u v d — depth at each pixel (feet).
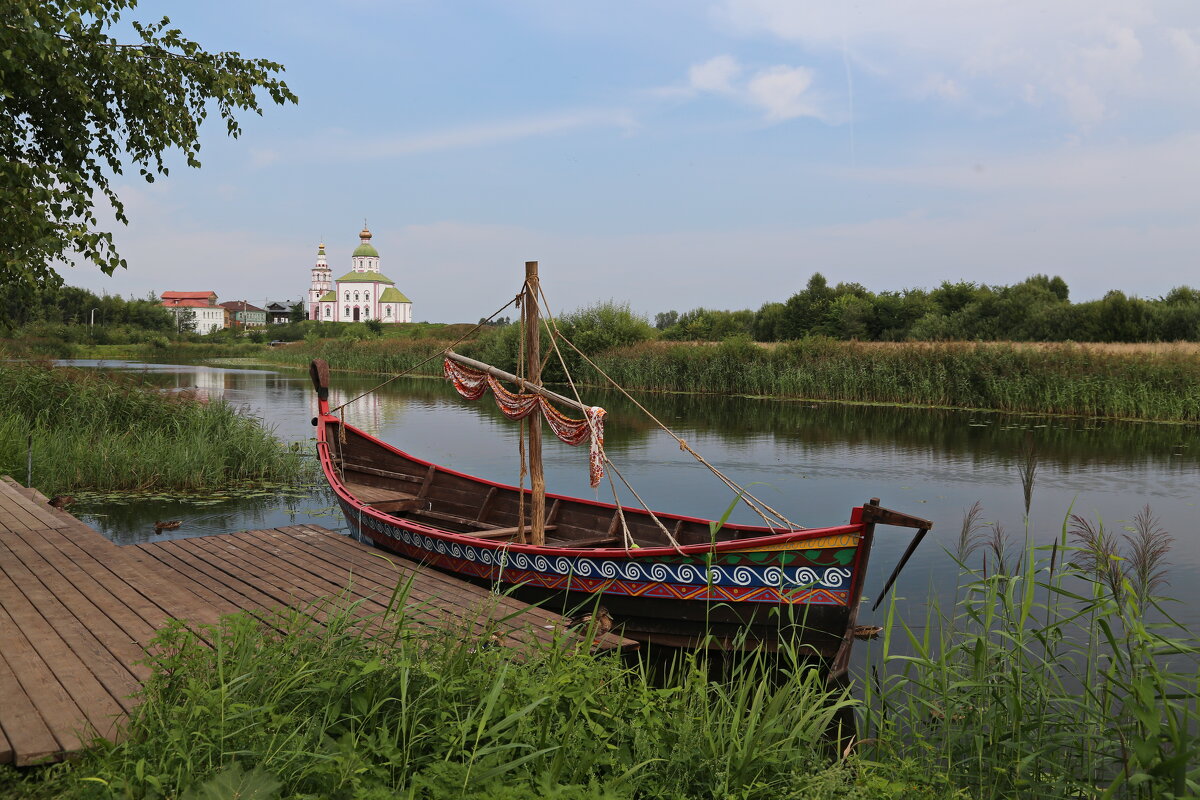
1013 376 84.53
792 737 12.77
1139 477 46.26
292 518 37.27
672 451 57.00
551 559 23.16
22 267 25.44
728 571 20.92
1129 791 12.36
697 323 184.44
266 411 83.92
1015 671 13.55
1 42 23.88
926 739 14.70
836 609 19.88
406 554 27.32
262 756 10.25
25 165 24.14
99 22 28.04
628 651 22.48
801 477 46.96
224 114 32.50
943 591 25.95
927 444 59.67
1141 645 12.28
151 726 11.26
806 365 101.30
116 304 283.59
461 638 14.20
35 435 44.70
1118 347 93.56
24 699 13.52
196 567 24.98
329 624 14.55
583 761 10.78
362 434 38.37
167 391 57.52
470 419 79.56
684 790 11.48
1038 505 38.86
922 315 166.20
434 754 10.79
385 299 476.54
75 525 27.84
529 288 26.11
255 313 498.69
